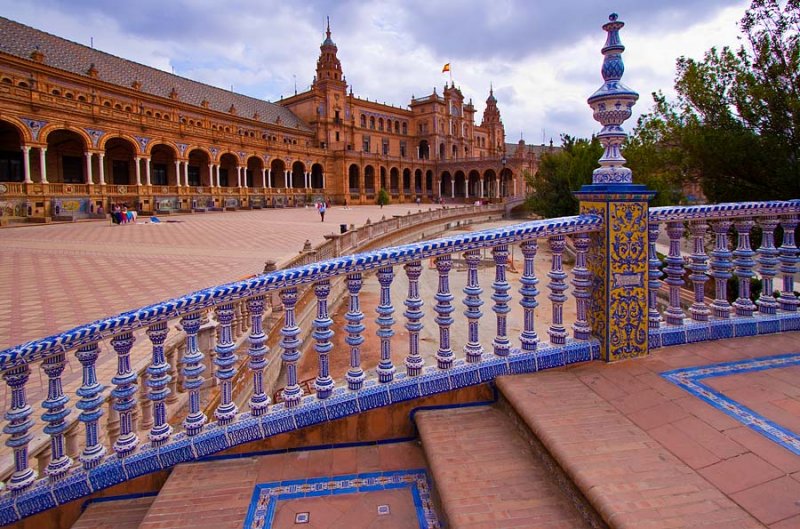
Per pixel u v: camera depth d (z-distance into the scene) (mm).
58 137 39719
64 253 17656
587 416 2713
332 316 14828
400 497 2615
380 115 85688
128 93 47688
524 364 3359
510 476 2465
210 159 50469
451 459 2619
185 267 14508
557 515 2168
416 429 3154
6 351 2527
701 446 2375
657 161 12031
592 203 3557
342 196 69188
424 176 82062
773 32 9688
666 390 3035
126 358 2828
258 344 2998
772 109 9312
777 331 4176
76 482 2744
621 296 3498
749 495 1985
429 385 3188
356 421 3117
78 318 8852
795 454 2287
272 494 2637
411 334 3234
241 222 33938
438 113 89375
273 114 71438
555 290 3539
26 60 38688
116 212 31297
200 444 2906
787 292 4367
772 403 2826
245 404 6984
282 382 9688
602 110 3482
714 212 3904
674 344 3861
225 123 59312
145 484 2859
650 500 1966
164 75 58375
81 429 4363
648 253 3629
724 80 10312
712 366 3412
